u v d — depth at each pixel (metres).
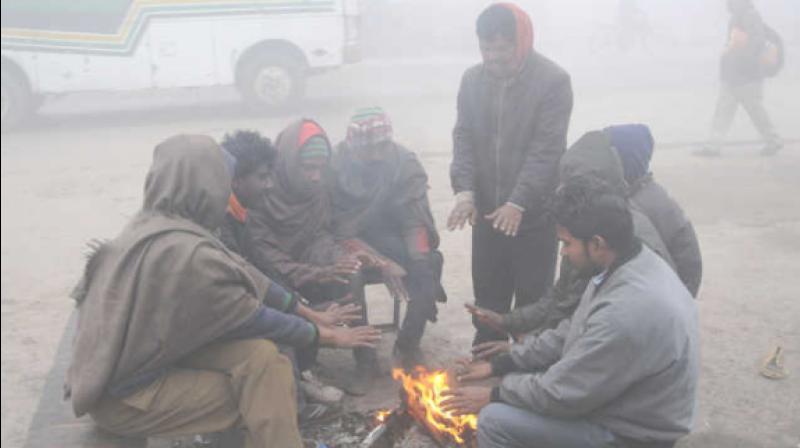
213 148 2.78
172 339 2.65
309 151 3.86
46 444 2.90
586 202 2.58
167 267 2.61
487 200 3.98
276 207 3.91
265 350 2.80
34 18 12.02
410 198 4.22
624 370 2.55
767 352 4.41
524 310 3.45
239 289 2.71
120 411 2.79
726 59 8.85
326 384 4.06
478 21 3.62
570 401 2.64
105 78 12.30
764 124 9.02
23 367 4.50
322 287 4.01
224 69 12.54
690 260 3.22
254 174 3.39
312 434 3.59
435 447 3.45
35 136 11.97
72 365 2.72
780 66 8.87
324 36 12.66
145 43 12.23
